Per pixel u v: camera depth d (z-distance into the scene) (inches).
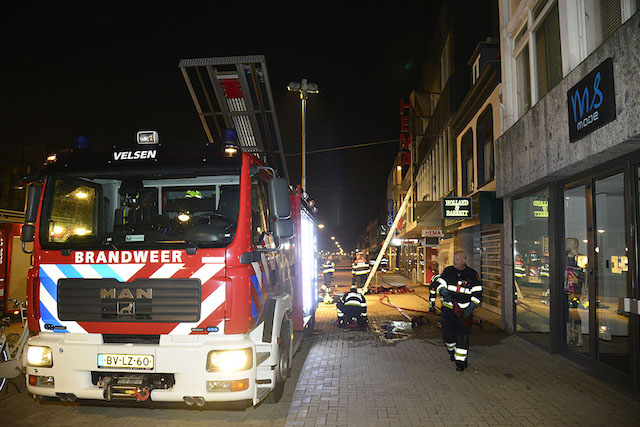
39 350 178.1
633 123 191.5
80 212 196.7
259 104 337.4
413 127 1198.3
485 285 534.0
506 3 400.8
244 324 175.0
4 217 449.7
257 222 204.4
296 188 337.4
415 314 522.9
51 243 186.5
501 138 385.4
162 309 173.3
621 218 259.9
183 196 200.2
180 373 167.9
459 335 269.3
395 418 194.9
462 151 602.5
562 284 301.7
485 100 484.7
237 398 168.7
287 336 233.3
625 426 182.5
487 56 539.2
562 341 302.8
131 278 175.9
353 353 321.1
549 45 317.7
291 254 295.0
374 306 605.0
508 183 366.3
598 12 249.1
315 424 189.0
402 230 1300.4
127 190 198.8
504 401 214.7
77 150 201.3
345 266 2331.4
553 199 305.4
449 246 736.3
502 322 406.9
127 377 171.9
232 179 195.2
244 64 314.7
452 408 206.1
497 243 482.0
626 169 221.3
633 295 213.6
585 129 229.5
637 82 188.5
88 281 178.5
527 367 275.4
